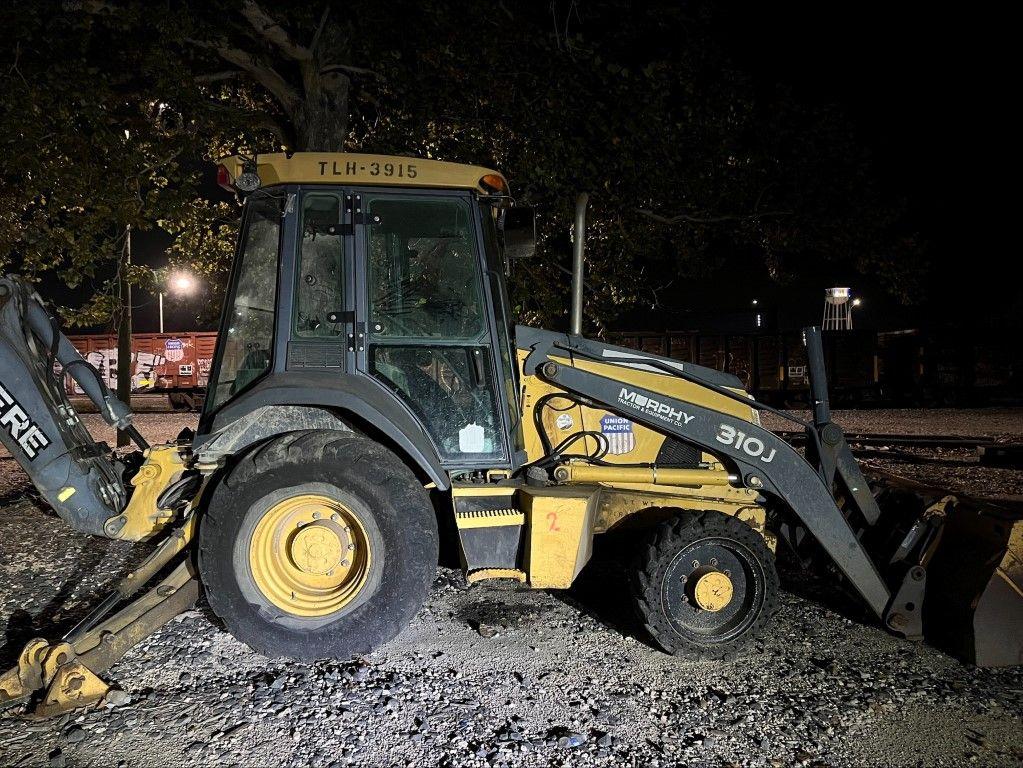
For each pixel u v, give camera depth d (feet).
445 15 25.00
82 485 12.56
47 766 9.28
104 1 22.54
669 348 68.54
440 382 13.26
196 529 12.56
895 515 14.56
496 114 27.14
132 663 12.04
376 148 28.48
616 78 26.71
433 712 10.66
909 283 31.96
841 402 67.62
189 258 31.96
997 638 12.55
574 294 14.35
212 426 12.55
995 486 27.55
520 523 12.75
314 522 12.02
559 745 9.95
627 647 13.20
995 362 71.15
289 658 11.98
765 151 30.35
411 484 12.16
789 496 13.53
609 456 14.26
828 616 14.93
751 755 9.89
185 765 9.30
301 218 13.05
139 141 23.99
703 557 12.85
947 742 10.32
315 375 12.73
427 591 12.16
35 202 25.63
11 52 21.98
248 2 24.06
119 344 36.27
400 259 13.34
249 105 31.91
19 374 12.34
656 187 28.43
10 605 14.78
